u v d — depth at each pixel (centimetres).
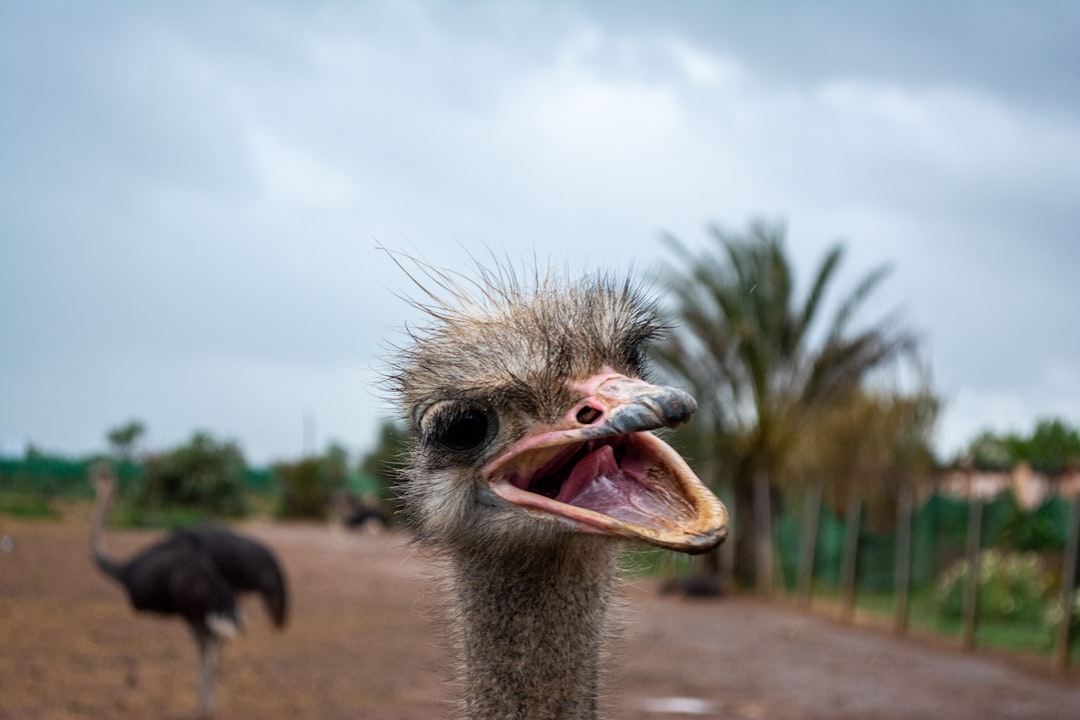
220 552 894
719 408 2102
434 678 985
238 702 865
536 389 286
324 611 1454
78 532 2494
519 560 298
